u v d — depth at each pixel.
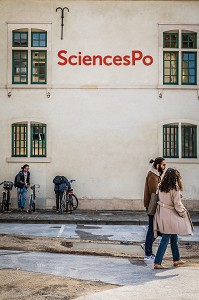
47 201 18.38
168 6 18.69
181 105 18.58
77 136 18.47
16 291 6.33
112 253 9.55
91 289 6.43
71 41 18.59
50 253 9.46
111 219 15.55
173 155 18.64
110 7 18.64
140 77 18.58
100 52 18.61
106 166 18.47
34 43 18.72
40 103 18.52
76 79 18.55
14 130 18.64
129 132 18.52
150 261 8.61
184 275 7.32
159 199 8.02
